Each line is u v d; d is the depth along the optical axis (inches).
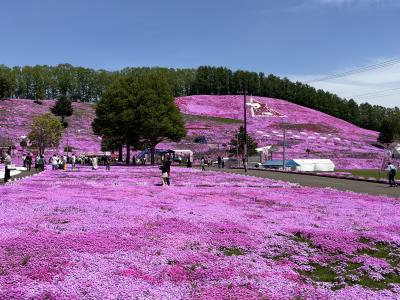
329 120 6230.3
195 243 508.4
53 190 1051.9
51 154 3905.0
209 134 4598.9
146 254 446.3
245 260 440.8
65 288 323.9
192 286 350.9
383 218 735.7
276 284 358.0
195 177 1715.1
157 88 3225.9
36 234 511.5
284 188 1285.7
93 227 574.2
